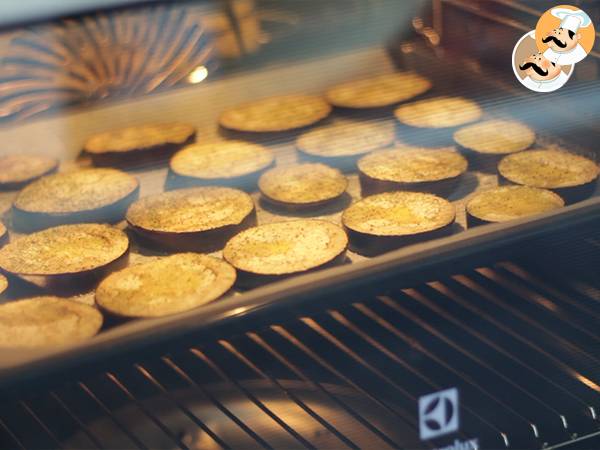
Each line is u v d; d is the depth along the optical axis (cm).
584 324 61
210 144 71
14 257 63
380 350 59
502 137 71
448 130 70
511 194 67
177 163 69
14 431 55
